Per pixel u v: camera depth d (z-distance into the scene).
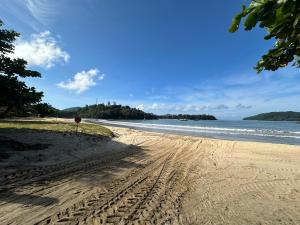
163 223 5.10
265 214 5.81
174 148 16.42
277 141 25.16
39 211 5.31
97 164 10.23
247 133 35.88
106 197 6.39
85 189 6.92
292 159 13.23
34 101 12.79
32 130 18.27
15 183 7.05
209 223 5.23
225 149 16.52
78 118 18.72
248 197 6.94
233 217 5.58
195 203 6.31
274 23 1.53
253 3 1.54
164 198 6.55
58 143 13.91
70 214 5.25
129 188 7.24
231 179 8.76
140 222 5.08
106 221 5.03
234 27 1.67
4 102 11.70
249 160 12.66
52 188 6.83
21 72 12.19
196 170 9.98
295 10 1.54
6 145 11.84
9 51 12.02
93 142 16.05
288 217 5.68
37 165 9.30
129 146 16.38
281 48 2.13
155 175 8.91
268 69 2.49
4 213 5.12
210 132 37.03
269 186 8.05
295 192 7.47
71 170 8.95
